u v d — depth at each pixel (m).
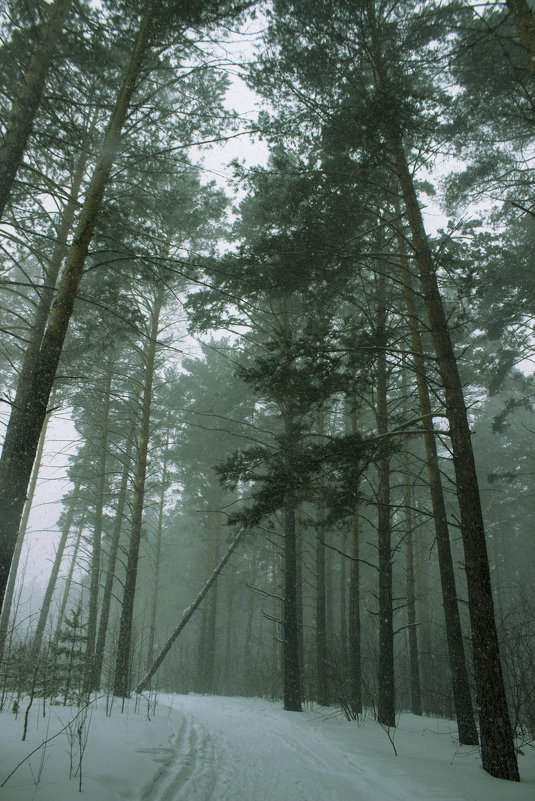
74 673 10.66
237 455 9.75
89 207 7.36
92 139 8.09
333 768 6.48
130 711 9.04
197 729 8.80
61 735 5.73
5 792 3.84
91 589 17.20
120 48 7.93
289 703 12.86
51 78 7.65
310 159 10.25
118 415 21.20
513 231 15.04
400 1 8.45
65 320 6.72
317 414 17.89
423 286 8.84
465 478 7.52
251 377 9.20
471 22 8.03
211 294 11.73
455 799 4.86
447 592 10.19
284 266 9.52
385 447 9.49
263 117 9.23
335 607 31.66
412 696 16.50
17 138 6.83
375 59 8.81
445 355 8.28
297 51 8.45
